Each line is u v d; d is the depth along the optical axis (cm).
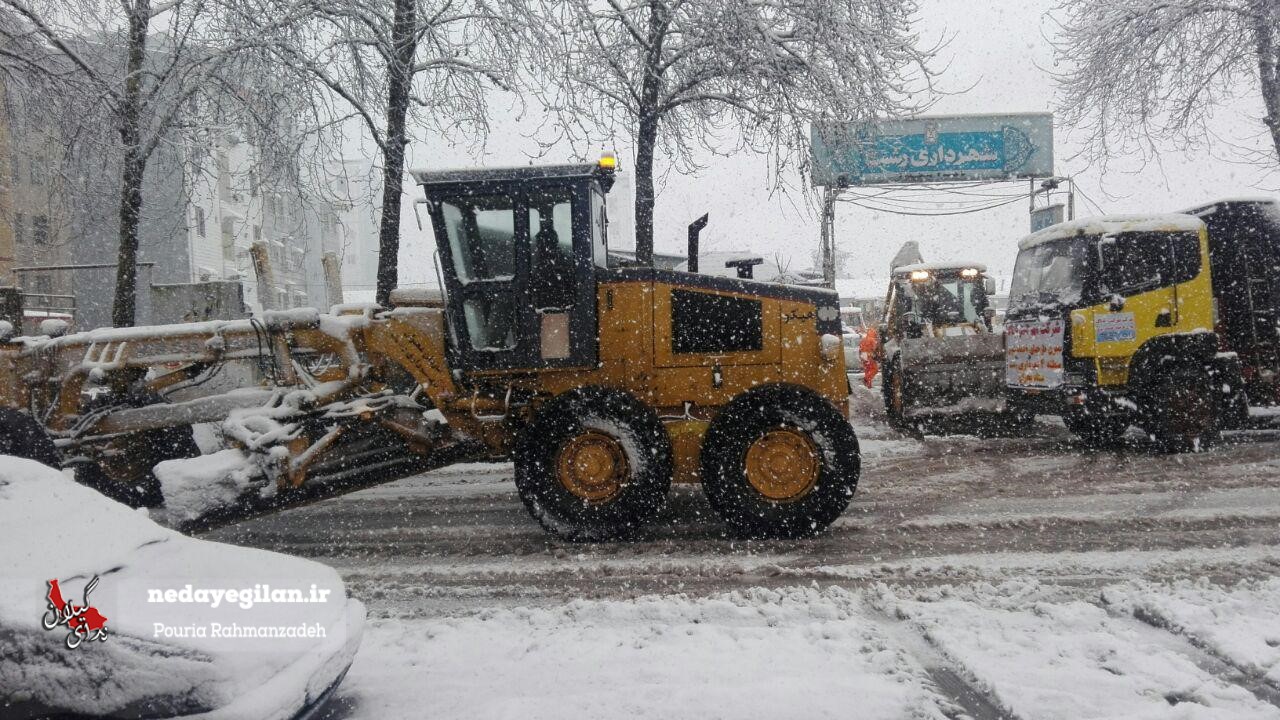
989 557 497
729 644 369
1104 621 384
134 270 1023
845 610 412
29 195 2322
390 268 1073
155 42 1120
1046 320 878
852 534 559
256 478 536
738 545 542
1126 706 298
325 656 291
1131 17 1476
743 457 550
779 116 1180
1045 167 1975
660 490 546
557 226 570
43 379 568
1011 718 295
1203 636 358
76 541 296
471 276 575
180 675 253
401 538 590
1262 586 421
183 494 522
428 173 560
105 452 571
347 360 576
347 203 1140
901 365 1029
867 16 1176
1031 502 634
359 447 592
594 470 554
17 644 256
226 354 577
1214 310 880
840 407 595
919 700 309
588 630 393
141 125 1012
